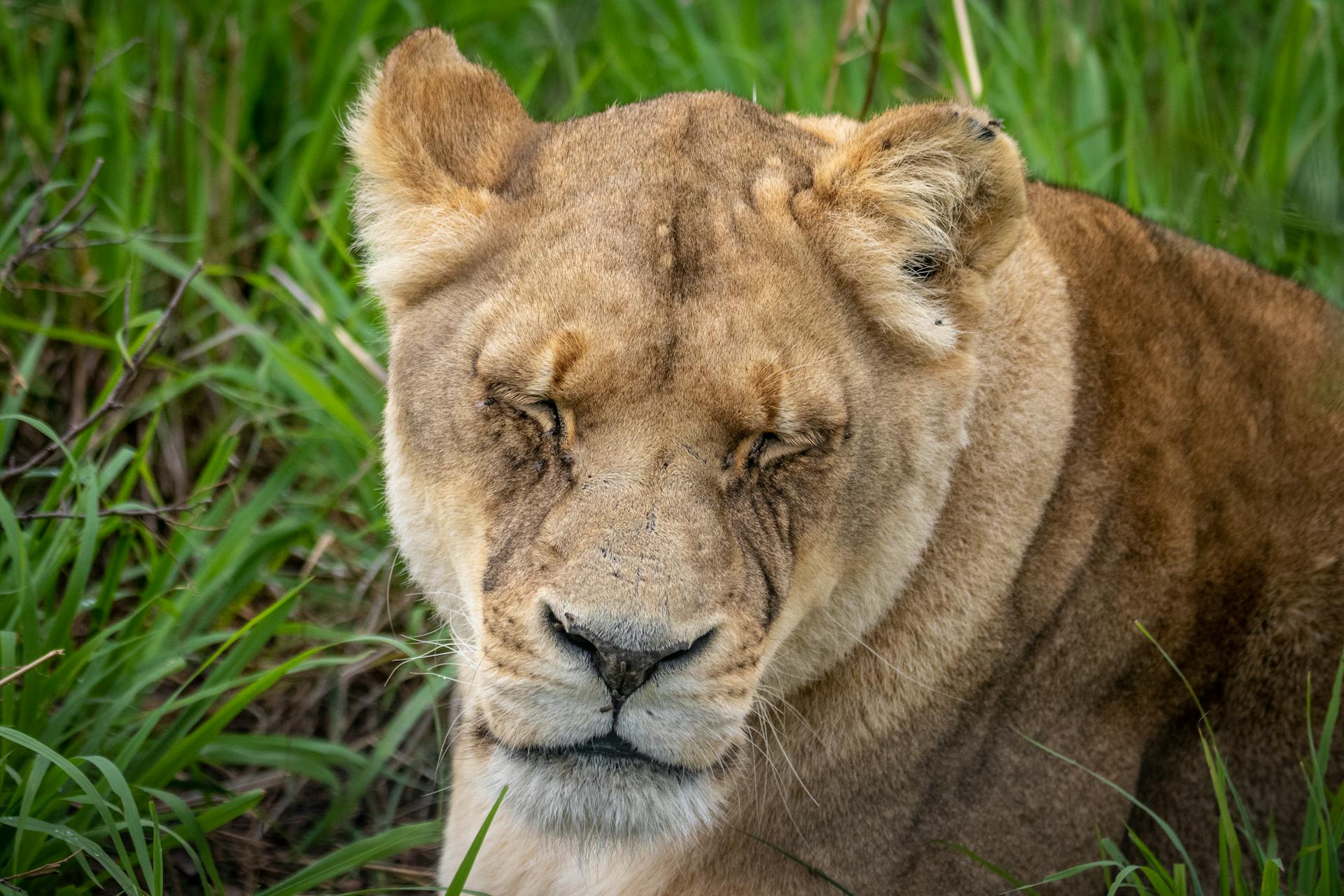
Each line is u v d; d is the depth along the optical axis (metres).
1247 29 11.41
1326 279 8.99
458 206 5.80
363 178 6.17
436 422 5.68
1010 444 6.04
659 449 5.22
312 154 10.10
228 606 7.86
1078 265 6.52
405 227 5.92
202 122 10.37
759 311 5.36
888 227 5.70
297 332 9.64
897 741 6.06
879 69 10.73
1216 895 6.68
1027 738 6.15
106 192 9.97
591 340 5.26
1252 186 9.41
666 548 5.07
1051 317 6.21
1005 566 6.05
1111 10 11.18
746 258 5.47
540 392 5.33
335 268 9.76
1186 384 6.54
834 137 6.57
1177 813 6.62
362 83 6.78
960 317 5.86
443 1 11.90
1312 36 10.48
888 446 5.68
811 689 6.05
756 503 5.39
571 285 5.39
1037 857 6.24
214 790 7.42
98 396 9.10
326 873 6.69
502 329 5.45
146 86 10.51
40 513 7.25
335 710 8.32
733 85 11.04
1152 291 6.68
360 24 10.91
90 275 9.44
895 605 5.99
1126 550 6.29
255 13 11.04
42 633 7.33
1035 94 10.20
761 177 5.79
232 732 8.31
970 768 6.13
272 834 7.85
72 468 7.44
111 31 10.16
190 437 9.52
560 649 5.10
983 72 10.37
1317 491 6.67
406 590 8.70
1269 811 6.62
